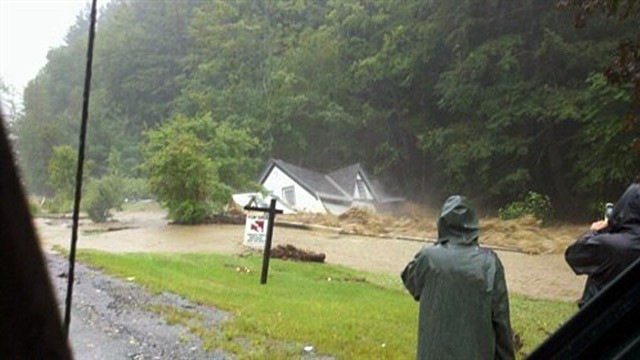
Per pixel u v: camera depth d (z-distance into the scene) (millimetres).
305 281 12922
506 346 3643
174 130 32781
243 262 15617
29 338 1040
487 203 42562
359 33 60000
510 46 40750
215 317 8250
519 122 40312
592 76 34188
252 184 36125
